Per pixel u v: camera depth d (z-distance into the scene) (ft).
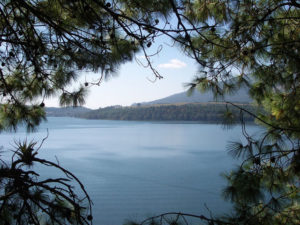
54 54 8.22
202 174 89.97
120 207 57.62
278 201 6.96
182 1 7.42
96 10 7.33
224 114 7.41
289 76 9.07
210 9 8.43
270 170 7.35
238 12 8.71
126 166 106.22
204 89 8.79
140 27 6.18
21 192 4.56
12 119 8.52
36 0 7.25
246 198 6.81
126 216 52.39
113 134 241.35
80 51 7.43
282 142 7.75
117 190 71.36
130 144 175.83
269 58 8.93
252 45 8.55
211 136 213.87
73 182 77.20
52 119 499.92
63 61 8.23
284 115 9.14
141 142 185.57
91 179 82.38
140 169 100.42
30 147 4.99
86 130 280.31
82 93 8.20
